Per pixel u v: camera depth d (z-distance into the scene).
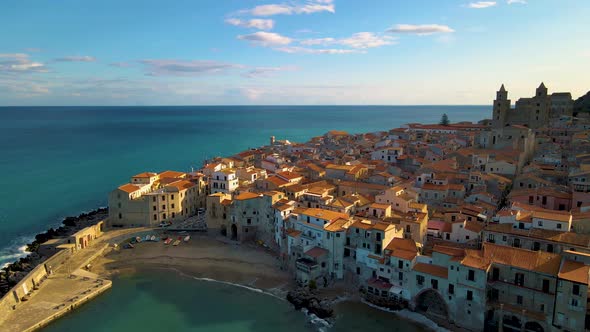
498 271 79.00
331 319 84.31
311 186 141.75
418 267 86.00
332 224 101.75
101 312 89.31
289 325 83.75
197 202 159.25
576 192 107.56
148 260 116.25
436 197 126.06
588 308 71.19
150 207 140.88
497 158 151.25
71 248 115.31
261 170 180.12
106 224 140.25
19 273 105.00
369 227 94.75
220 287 100.50
